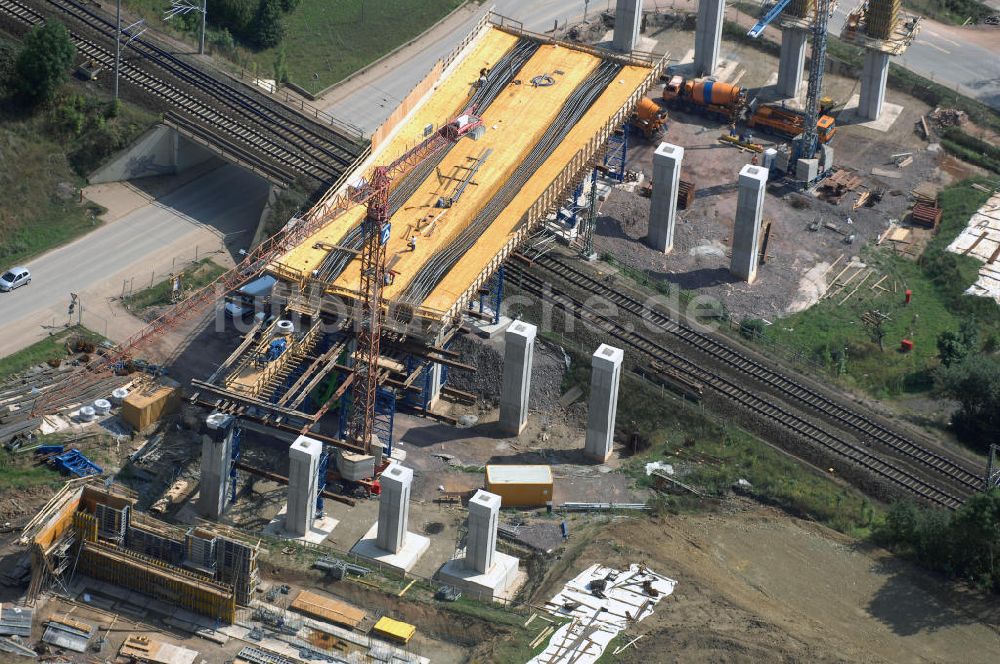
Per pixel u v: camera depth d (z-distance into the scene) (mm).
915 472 159750
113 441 156625
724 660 131500
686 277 184250
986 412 165125
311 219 170250
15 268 174875
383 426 164250
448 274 165500
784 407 166500
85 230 184500
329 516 152875
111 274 178375
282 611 135250
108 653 129875
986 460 162500
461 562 146125
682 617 136625
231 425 148750
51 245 181750
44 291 174750
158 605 135000
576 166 180000
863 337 178000
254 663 129750
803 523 153250
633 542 147500
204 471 149375
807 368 172625
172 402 161125
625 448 164750
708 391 167250
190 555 136375
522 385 163500
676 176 183750
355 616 135625
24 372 162750
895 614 141875
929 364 174500
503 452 163375
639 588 140125
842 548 149875
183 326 172250
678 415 165750
